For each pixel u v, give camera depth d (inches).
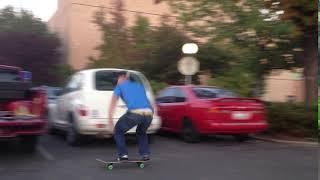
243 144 510.9
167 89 577.6
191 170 360.5
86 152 442.0
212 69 874.8
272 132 567.8
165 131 586.6
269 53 637.3
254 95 727.7
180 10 649.0
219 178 332.8
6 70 467.5
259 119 509.0
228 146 493.7
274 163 392.5
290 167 375.2
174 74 885.8
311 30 574.6
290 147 489.1
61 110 514.3
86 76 468.4
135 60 900.0
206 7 619.5
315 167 375.9
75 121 464.1
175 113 539.2
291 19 558.6
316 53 594.6
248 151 458.0
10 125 403.2
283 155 434.6
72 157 414.3
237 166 378.0
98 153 436.5
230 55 831.1
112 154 430.6
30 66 1171.3
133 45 912.9
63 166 373.1
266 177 337.7
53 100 572.1
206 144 507.8
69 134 482.3
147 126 367.9
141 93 366.3
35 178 329.7
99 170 357.4
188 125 518.3
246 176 340.2
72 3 1188.5
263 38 613.9
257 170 362.6
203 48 856.9
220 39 633.0
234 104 497.4
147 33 915.4
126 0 1195.9
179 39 889.5
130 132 459.2
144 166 373.7
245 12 593.6
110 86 463.2
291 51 631.2
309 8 538.3
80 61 1195.9
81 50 1196.5
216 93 531.5
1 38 1159.6
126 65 894.4
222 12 619.5
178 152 448.5
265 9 588.7
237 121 496.4
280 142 528.4
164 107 563.5
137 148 471.2
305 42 600.1
